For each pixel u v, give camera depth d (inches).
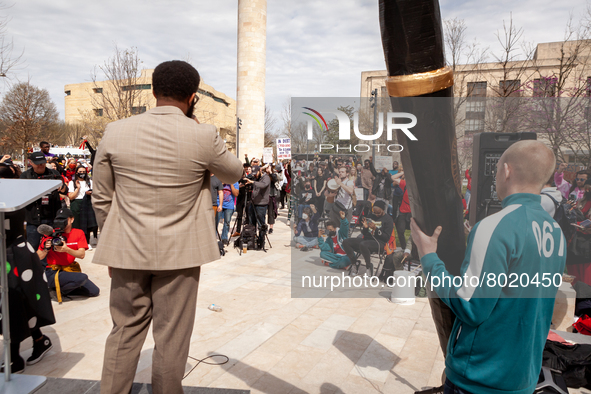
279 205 631.8
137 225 66.7
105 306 175.9
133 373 71.5
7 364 104.0
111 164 69.4
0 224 99.9
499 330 48.4
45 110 1263.5
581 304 126.3
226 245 324.5
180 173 67.6
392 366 124.0
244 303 182.7
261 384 112.7
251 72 816.9
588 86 369.4
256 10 804.0
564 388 90.0
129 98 688.4
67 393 101.7
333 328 153.1
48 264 183.3
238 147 834.8
